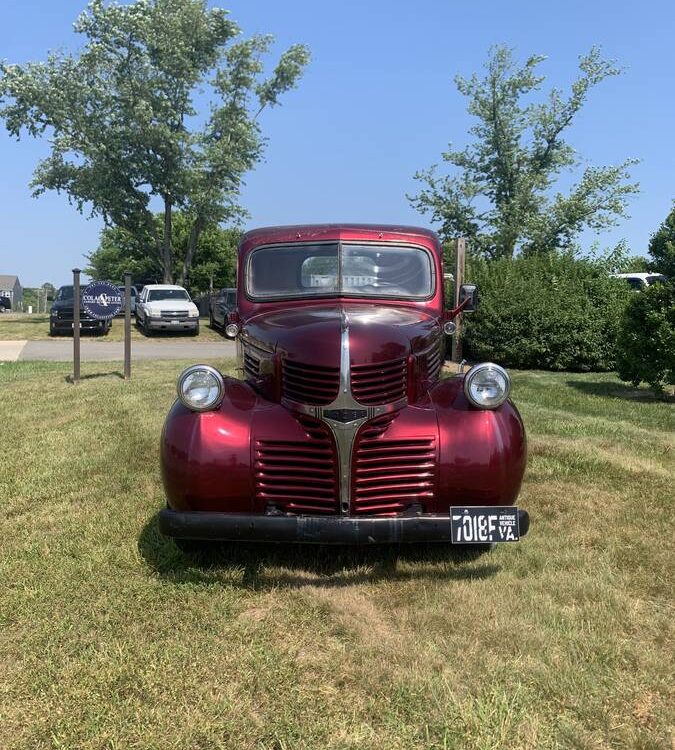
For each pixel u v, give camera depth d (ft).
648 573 12.35
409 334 12.99
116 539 13.88
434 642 9.97
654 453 20.92
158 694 8.74
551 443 21.70
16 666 9.37
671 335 29.19
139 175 104.53
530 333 44.19
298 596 11.48
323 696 8.76
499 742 7.85
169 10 100.83
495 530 11.46
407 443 11.92
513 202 86.74
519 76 87.92
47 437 22.82
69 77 100.58
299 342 12.30
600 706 8.49
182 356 60.13
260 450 11.84
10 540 13.91
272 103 110.63
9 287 356.18
